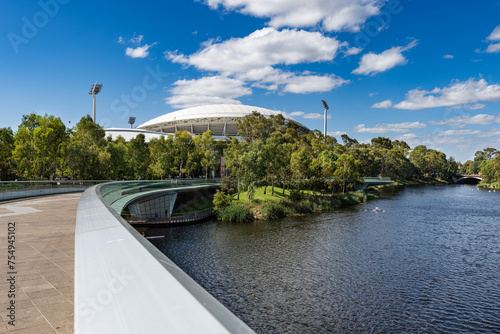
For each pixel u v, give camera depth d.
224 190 66.25
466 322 19.47
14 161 48.38
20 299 4.54
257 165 58.53
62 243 8.21
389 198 89.06
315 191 81.50
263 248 35.34
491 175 141.62
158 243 37.31
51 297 4.62
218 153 92.25
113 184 26.80
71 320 3.91
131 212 45.44
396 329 18.75
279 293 23.53
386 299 22.58
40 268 6.03
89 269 2.94
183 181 56.19
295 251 34.22
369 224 48.50
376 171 135.50
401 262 30.66
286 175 69.38
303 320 19.70
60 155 48.88
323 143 111.88
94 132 57.06
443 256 32.47
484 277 26.70
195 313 1.62
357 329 18.67
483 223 49.81
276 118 113.06
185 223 47.50
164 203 47.94
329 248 35.31
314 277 26.67
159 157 72.19
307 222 50.03
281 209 55.91
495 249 35.09
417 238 39.91
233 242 37.78
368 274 27.41
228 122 160.75
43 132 47.88
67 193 33.53
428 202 78.62
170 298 1.90
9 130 53.75
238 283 25.41
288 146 78.81
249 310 20.91
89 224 5.52
